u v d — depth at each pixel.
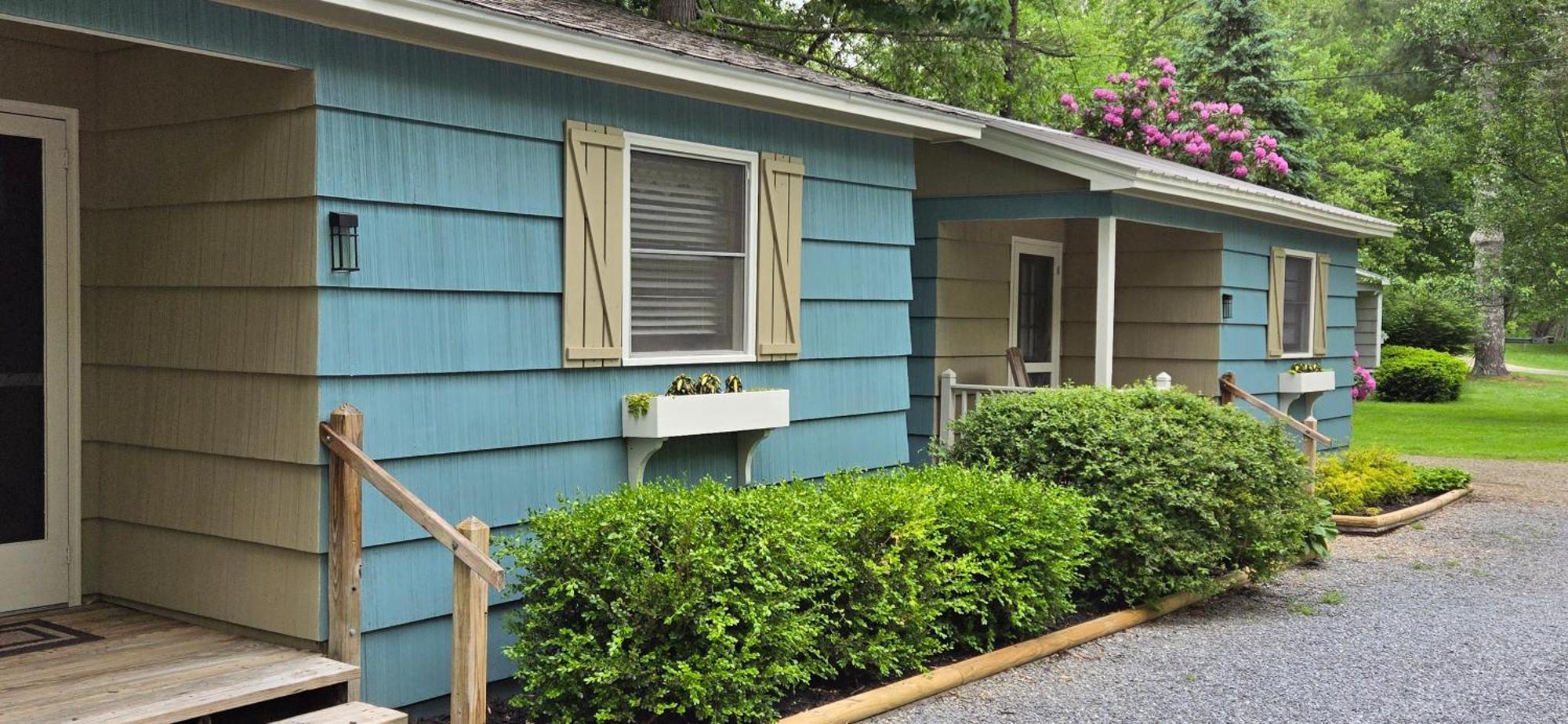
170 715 3.76
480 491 5.11
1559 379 27.38
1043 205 8.77
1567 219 17.33
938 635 5.79
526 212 5.25
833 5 15.11
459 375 5.00
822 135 6.86
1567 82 16.84
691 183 6.12
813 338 6.86
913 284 9.27
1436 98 24.55
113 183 5.09
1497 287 19.06
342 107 4.52
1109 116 16.48
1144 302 10.70
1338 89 28.92
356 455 4.35
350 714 4.08
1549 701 5.37
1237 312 10.57
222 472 4.75
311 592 4.48
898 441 7.56
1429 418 20.28
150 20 3.99
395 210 4.71
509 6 4.99
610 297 5.60
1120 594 7.00
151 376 4.98
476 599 4.09
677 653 4.63
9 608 4.91
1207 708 5.23
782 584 4.83
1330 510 8.95
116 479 5.14
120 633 4.73
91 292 5.13
